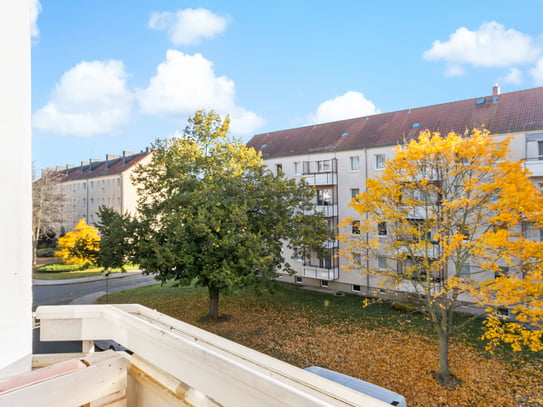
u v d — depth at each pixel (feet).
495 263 35.94
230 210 55.98
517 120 65.82
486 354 48.88
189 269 56.59
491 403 37.47
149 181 62.95
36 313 6.31
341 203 85.40
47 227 126.11
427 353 49.57
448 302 42.65
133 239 59.41
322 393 3.96
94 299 81.97
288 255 92.79
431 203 44.78
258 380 3.29
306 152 92.12
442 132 73.46
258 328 60.08
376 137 83.82
